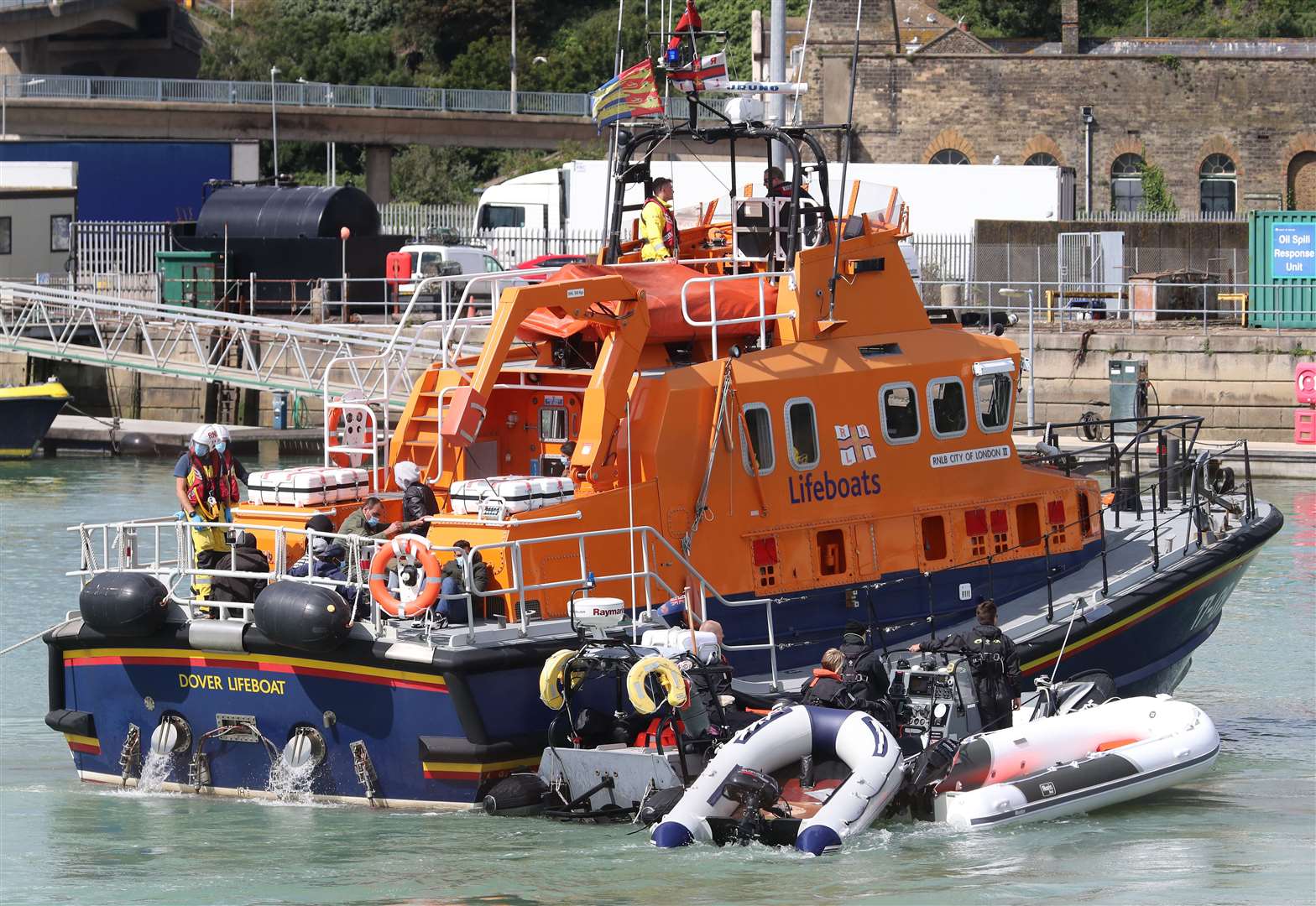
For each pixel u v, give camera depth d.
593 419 42.22
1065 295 144.00
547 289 41.59
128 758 43.19
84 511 94.75
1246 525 55.56
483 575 40.28
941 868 37.00
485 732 38.81
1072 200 165.25
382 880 35.84
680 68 47.81
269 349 127.44
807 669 45.03
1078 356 124.62
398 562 41.03
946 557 47.28
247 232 149.12
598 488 42.31
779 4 72.44
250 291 143.00
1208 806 43.28
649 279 44.75
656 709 38.72
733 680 42.59
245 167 192.75
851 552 45.50
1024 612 47.66
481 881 35.78
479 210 159.62
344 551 42.47
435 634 38.75
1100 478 96.56
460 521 41.31
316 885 35.59
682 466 43.00
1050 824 40.97
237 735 41.66
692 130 47.97
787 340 45.69
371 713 39.88
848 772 40.47
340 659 39.47
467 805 39.62
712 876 36.22
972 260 149.62
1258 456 112.25
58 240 161.00
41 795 43.03
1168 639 50.50
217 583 42.69
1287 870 37.38
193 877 36.19
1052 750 41.91
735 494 43.81
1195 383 123.12
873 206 53.69
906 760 40.16
